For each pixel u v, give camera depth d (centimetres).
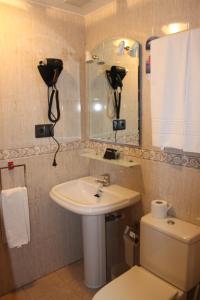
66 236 229
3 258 195
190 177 157
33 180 203
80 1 188
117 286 147
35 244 211
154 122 148
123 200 178
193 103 131
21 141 193
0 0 172
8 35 178
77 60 218
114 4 188
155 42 142
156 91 145
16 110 188
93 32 211
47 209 214
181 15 149
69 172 225
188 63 131
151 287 147
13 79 183
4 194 185
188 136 135
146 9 167
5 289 199
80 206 169
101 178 220
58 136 213
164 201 171
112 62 197
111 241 213
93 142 226
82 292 198
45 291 200
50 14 197
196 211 156
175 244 147
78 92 223
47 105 204
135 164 184
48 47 199
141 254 169
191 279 147
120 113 197
